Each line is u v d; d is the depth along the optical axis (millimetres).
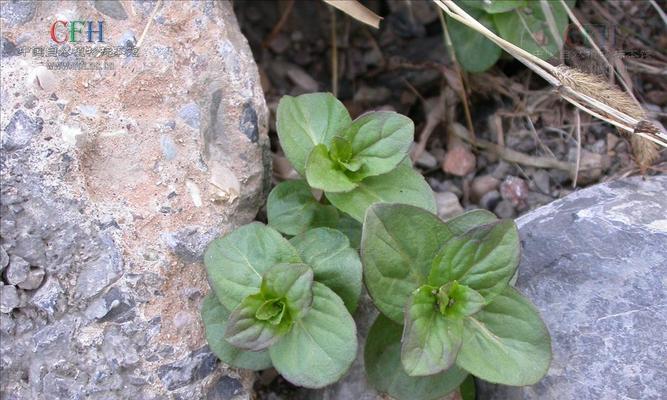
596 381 299
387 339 306
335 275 300
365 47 449
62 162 298
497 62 418
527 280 320
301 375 288
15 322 297
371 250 287
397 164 316
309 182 306
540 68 351
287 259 297
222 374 311
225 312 301
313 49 456
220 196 319
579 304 310
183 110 322
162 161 313
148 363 298
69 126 302
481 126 420
